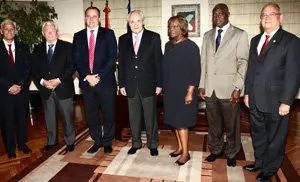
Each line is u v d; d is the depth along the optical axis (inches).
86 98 109.3
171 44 97.8
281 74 81.0
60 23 221.5
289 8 193.9
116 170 99.4
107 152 115.3
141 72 103.4
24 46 115.6
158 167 101.0
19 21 193.5
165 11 208.4
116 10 214.1
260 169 96.2
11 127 112.5
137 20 100.7
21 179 94.3
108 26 183.8
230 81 93.9
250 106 90.0
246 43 91.7
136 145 114.9
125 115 130.1
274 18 80.4
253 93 87.6
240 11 199.9
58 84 112.3
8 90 109.2
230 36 92.9
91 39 107.1
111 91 108.5
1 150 123.5
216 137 104.3
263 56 83.6
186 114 97.2
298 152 114.3
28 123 169.9
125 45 106.4
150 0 209.5
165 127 141.3
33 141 135.5
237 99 92.5
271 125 84.7
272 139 85.6
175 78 96.1
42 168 102.3
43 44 115.1
